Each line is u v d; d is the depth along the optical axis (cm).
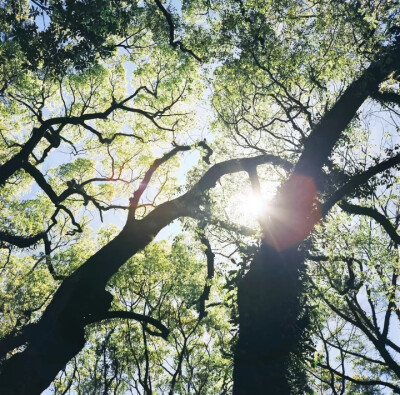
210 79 1698
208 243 1587
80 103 2303
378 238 1859
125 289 2909
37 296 2620
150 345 3253
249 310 918
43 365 1040
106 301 1172
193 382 3325
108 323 3022
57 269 2644
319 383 2922
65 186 2552
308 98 1533
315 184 1088
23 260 2814
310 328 1032
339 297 2059
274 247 990
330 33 1453
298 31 1490
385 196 1855
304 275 1027
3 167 1449
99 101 2331
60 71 1248
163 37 1866
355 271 1781
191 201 1350
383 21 1326
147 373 2811
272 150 1700
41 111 2089
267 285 939
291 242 999
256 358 856
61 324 1084
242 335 902
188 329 3122
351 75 1397
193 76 2116
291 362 913
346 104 1161
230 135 1736
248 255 1066
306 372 1020
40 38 1200
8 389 991
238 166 1398
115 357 3170
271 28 1454
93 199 1814
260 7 1432
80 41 1194
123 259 1226
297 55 1477
